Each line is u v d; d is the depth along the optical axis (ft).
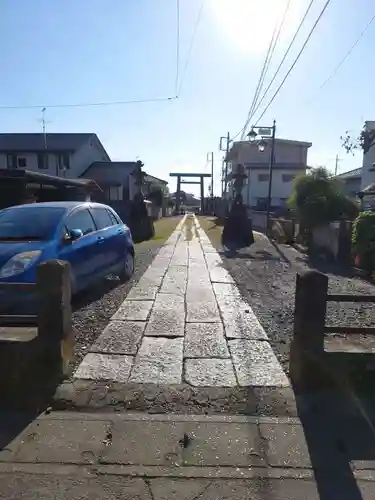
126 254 24.12
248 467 7.54
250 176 112.47
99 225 21.42
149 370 11.51
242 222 49.78
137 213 54.60
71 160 93.91
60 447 8.05
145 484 7.06
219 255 36.63
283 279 25.23
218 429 8.71
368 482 7.19
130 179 101.40
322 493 6.91
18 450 7.97
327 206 38.29
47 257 15.39
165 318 16.43
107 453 7.87
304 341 10.38
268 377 11.18
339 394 10.19
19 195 38.55
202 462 7.64
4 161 93.09
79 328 15.07
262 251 40.04
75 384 10.61
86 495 6.79
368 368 10.23
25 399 9.94
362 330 10.44
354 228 29.22
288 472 7.42
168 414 9.31
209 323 15.88
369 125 64.75
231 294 20.85
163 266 29.84
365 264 27.86
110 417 9.16
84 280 18.28
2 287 10.71
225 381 10.92
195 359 12.35
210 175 178.91
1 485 7.02
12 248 15.43
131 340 13.87
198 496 6.79
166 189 161.38
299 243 43.16
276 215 71.82
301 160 118.32
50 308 10.61
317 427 8.87
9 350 10.53
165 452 7.91
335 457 7.87
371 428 8.87
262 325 15.74
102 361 12.07
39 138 99.45
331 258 33.68
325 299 10.27
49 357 10.64
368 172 66.13
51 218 17.83
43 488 6.95
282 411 9.50
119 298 19.70
